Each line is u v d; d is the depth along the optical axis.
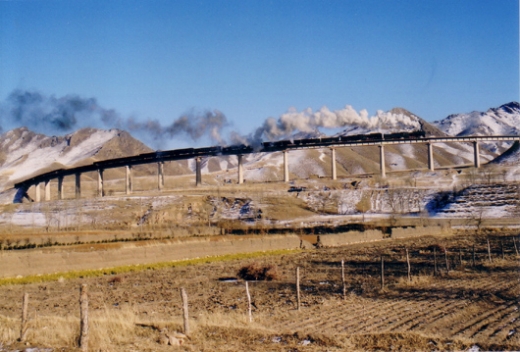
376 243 81.06
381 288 36.38
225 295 36.25
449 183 154.38
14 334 20.44
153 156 166.62
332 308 29.55
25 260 49.28
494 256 56.06
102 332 20.64
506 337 22.75
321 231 100.75
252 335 21.97
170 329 22.23
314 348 20.33
